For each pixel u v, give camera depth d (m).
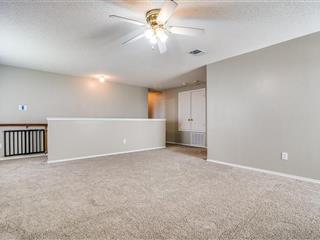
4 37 2.88
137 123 5.61
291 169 3.01
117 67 4.56
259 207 2.04
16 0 1.96
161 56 3.75
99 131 4.80
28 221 1.76
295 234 1.57
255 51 3.43
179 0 1.96
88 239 1.50
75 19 2.35
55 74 5.14
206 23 2.44
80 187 2.61
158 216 1.86
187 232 1.60
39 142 4.84
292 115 3.00
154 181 2.87
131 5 2.06
